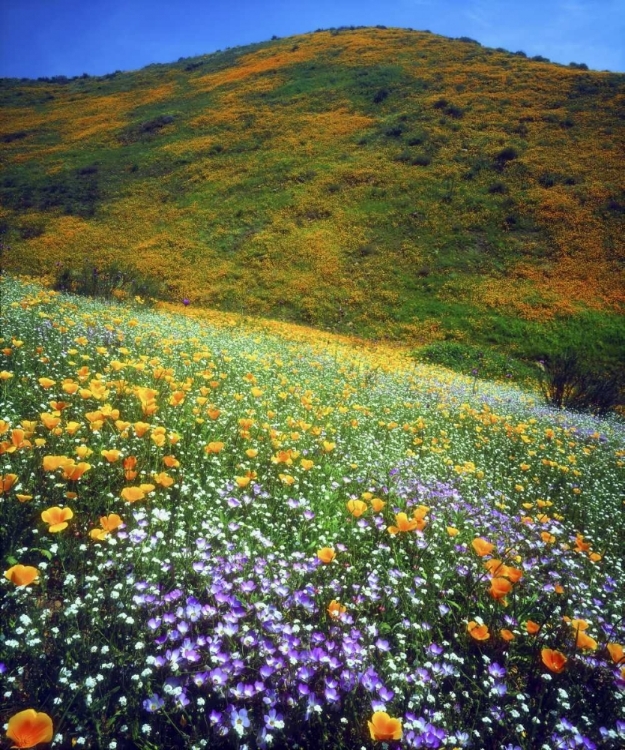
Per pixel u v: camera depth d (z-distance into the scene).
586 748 1.93
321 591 2.64
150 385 5.41
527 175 37.09
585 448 8.01
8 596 2.15
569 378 15.08
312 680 2.09
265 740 1.71
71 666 1.91
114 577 2.53
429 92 50.06
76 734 1.72
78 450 2.97
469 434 7.88
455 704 2.09
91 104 65.25
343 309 27.77
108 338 7.44
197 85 65.25
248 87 58.78
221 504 3.45
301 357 11.91
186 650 2.01
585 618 2.88
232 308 27.16
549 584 3.11
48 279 19.06
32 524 2.69
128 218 37.84
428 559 3.29
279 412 6.14
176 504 3.27
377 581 2.83
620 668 2.34
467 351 22.53
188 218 37.28
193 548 2.80
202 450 4.21
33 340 6.43
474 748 1.96
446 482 5.10
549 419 10.98
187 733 1.81
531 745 1.98
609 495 6.07
